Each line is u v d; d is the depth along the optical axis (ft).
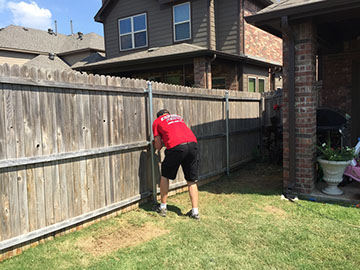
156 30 44.52
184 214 14.24
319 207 14.53
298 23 15.71
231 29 40.01
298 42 15.89
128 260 9.90
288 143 16.89
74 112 11.88
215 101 21.27
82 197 12.31
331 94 26.00
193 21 40.88
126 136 14.37
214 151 21.17
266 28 18.24
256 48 43.60
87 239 11.49
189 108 18.53
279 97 27.63
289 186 16.55
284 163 17.10
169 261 9.82
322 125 20.07
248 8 41.83
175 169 13.84
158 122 14.16
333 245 10.66
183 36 42.09
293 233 11.73
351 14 15.07
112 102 13.60
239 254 10.21
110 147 13.35
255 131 27.66
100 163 13.10
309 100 15.83
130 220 13.44
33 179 10.48
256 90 43.50
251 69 42.14
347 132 20.62
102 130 13.12
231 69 40.04
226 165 22.71
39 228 10.73
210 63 35.50
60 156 11.22
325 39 21.61
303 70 15.88
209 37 39.65
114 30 48.91
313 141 16.46
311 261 9.66
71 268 9.37
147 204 15.75
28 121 10.27
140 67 40.11
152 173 15.76
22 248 10.32
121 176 14.20
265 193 17.39
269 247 10.66
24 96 10.14
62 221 11.50
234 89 39.88
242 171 23.82
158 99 16.16
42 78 10.59
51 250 10.50
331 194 15.89
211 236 11.66
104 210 13.17
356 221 12.66
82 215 12.23
